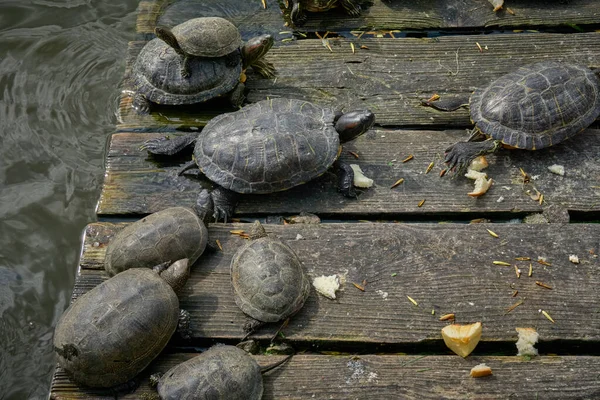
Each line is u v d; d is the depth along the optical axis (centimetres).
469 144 200
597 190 198
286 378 183
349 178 198
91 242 195
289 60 215
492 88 203
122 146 204
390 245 193
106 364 178
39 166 212
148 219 191
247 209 198
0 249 204
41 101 220
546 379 183
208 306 188
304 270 191
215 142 197
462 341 184
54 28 230
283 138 195
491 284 190
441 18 220
